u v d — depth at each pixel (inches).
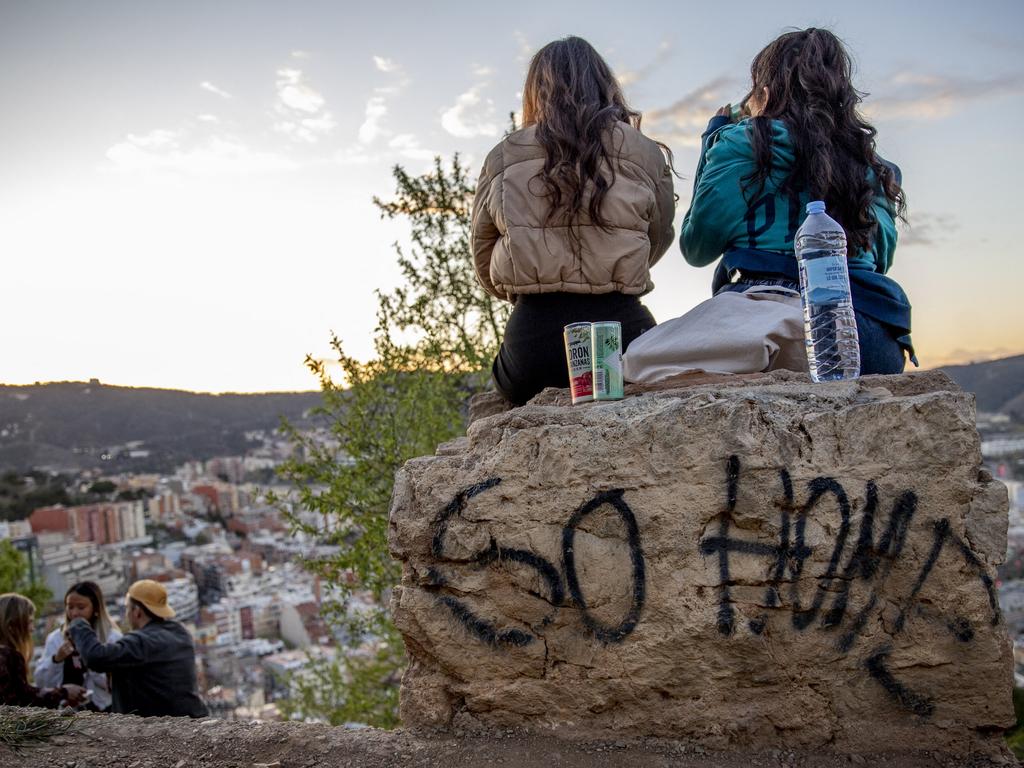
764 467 86.0
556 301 113.3
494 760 87.3
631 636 88.4
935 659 83.4
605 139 111.0
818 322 95.2
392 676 339.6
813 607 85.3
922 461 83.7
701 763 84.6
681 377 100.5
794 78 110.7
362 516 292.2
